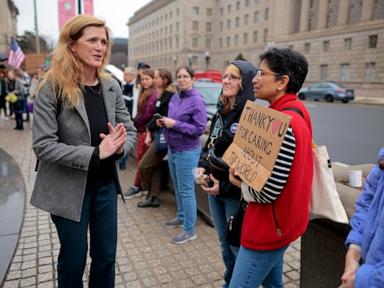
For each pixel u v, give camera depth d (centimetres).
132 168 624
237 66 216
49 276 280
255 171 157
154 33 8950
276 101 167
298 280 282
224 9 6981
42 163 190
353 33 3784
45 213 405
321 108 2014
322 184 170
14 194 457
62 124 184
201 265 302
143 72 480
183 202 342
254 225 163
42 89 181
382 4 3494
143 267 298
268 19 5397
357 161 762
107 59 199
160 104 405
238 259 173
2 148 752
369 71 3659
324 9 4156
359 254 136
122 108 222
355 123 1355
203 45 7381
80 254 196
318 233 218
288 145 147
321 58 4222
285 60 159
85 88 193
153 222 391
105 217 208
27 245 330
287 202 155
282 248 164
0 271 283
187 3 7106
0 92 1241
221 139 222
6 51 4000
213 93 789
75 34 181
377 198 130
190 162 333
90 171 194
